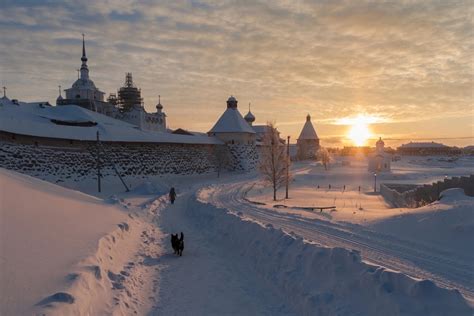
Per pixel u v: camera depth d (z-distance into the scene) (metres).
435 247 10.74
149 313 7.02
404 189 38.97
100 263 8.09
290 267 8.71
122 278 8.22
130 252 11.05
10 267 6.16
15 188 11.62
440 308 5.74
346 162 92.12
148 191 34.47
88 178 39.22
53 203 12.20
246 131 68.44
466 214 12.23
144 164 46.75
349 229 13.87
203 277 9.22
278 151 37.25
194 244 12.94
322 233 13.23
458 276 8.38
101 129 43.78
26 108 61.19
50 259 7.10
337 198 36.44
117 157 43.25
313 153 112.69
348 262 7.57
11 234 7.70
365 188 48.91
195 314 7.05
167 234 14.81
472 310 5.64
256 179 53.66
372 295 6.41
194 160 57.12
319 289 7.35
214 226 15.42
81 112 60.34
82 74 81.25
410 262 9.44
